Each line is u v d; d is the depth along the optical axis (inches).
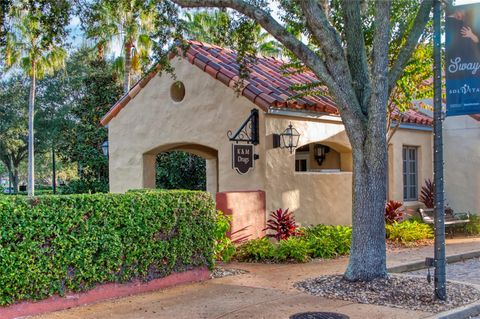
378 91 336.2
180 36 470.3
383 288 329.7
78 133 971.3
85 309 301.6
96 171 961.5
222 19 463.8
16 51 1160.8
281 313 288.0
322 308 296.5
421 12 362.3
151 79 588.4
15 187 1947.6
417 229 562.9
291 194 515.8
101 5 478.0
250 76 533.0
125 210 331.6
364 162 342.3
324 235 495.5
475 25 314.3
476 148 687.1
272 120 500.4
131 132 607.8
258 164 497.0
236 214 467.8
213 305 307.1
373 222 343.3
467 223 642.2
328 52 343.3
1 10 451.8
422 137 705.0
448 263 471.8
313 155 679.7
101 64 1035.9
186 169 829.8
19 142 1780.3
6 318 278.7
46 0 452.1
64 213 301.3
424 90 565.9
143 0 466.9
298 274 394.6
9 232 277.4
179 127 560.7
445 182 709.3
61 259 300.7
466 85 315.9
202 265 380.8
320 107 532.7
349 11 358.6
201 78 542.0
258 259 450.0
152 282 348.5
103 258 319.6
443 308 293.1
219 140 526.9
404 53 362.0
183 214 367.9
